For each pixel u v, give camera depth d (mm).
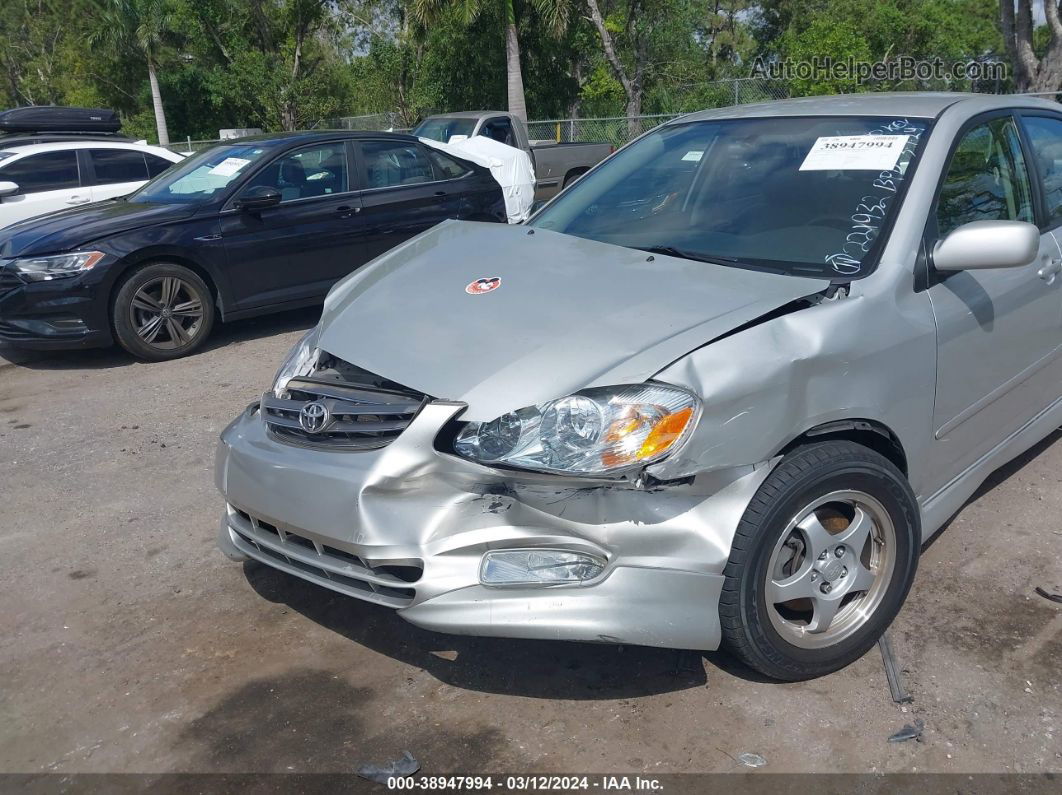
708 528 2559
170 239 6852
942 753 2611
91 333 6754
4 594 3660
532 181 9102
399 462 2604
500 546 2568
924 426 3121
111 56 40250
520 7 26312
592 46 29484
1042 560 3631
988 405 3516
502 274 3193
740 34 42250
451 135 14609
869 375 2832
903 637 3154
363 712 2855
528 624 2533
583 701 2865
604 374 2527
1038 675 2941
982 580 3502
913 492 3078
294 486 2783
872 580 2980
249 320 8273
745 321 2654
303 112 37344
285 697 2939
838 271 3053
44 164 10039
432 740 2721
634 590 2525
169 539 4066
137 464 4957
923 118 3504
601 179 4113
